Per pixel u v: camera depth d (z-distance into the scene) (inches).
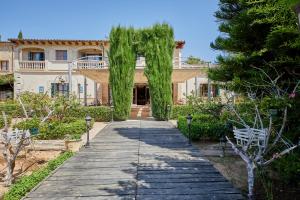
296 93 248.8
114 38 762.8
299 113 251.1
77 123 543.2
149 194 223.9
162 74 759.1
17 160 384.2
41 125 393.7
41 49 1208.8
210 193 225.0
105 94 1131.9
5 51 1232.8
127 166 308.8
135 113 956.6
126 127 634.8
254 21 290.7
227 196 218.7
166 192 228.2
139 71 851.4
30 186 235.1
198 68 824.9
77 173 283.0
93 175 275.9
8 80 1130.0
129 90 770.2
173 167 304.0
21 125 363.3
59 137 491.2
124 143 446.6
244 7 346.3
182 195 221.1
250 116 311.7
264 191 230.4
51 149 430.6
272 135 253.1
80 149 402.3
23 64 1107.9
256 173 259.9
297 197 213.6
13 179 305.4
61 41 1136.2
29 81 1102.4
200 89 1109.1
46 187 241.4
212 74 374.3
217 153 375.9
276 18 276.1
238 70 342.0
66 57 1187.9
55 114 597.6
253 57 330.0
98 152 382.0
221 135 425.1
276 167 231.3
